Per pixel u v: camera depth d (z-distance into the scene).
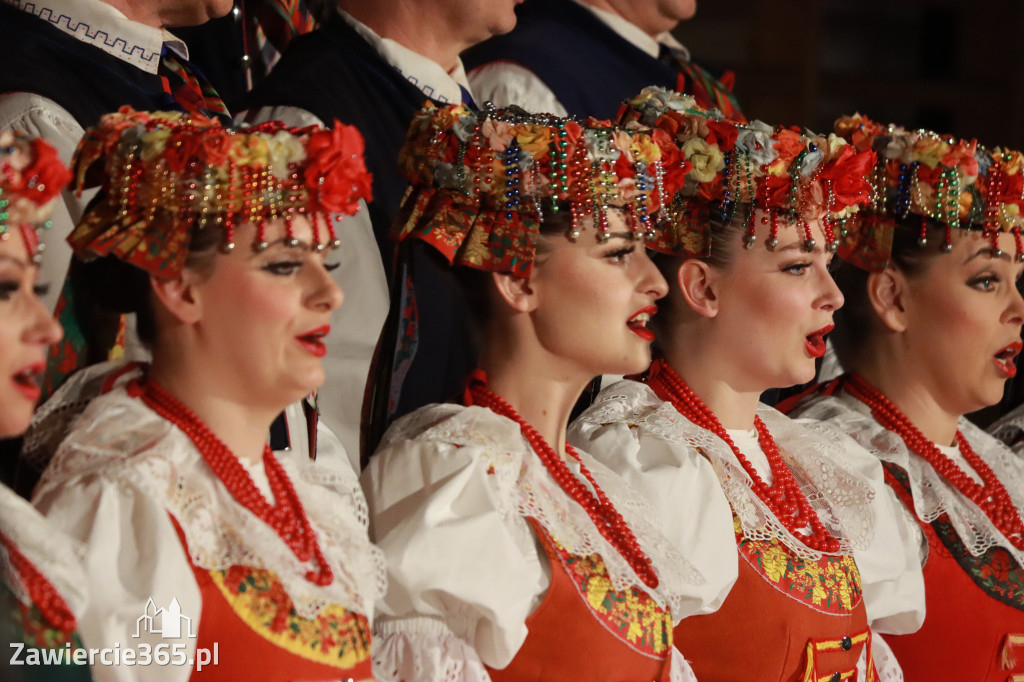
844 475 5.93
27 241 3.69
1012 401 7.77
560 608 4.65
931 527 6.35
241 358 4.04
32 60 5.36
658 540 4.98
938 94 15.77
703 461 5.39
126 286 4.08
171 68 6.12
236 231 3.98
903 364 6.52
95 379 4.16
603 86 7.87
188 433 4.01
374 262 6.00
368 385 5.17
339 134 4.07
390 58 6.62
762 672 5.37
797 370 5.55
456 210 4.83
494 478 4.67
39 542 3.65
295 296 4.07
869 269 6.44
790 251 5.47
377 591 4.29
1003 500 6.54
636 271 4.92
